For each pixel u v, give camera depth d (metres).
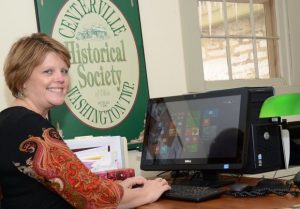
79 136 2.01
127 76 2.16
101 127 2.08
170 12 2.32
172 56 2.31
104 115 2.09
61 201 1.31
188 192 1.48
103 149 1.84
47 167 1.24
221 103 1.68
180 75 2.34
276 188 1.43
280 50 2.78
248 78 2.64
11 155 1.26
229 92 1.66
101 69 2.09
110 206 1.33
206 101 1.75
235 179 1.76
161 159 1.86
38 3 1.95
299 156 1.76
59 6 2.00
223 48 2.54
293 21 2.83
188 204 1.38
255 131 1.61
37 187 1.28
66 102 1.99
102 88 2.09
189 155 1.75
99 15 2.10
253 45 2.67
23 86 1.47
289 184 1.50
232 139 1.60
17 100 1.50
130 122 2.15
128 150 2.13
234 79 2.56
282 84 2.77
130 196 1.41
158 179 1.61
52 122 1.95
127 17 2.17
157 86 2.26
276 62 2.79
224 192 1.48
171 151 1.83
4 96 1.87
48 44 1.48
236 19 2.60
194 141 1.75
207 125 1.72
